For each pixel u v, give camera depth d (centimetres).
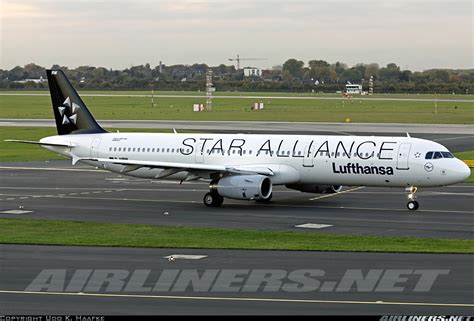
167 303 8819
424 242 12412
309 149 16625
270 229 13750
